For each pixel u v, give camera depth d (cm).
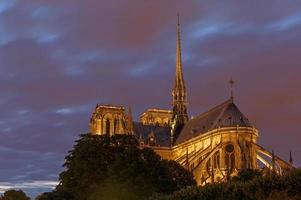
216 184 4641
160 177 9206
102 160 10369
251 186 4156
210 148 17462
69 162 11056
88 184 10038
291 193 3828
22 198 17162
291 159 16412
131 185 8781
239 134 17175
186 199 4844
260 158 17325
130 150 9719
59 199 10062
